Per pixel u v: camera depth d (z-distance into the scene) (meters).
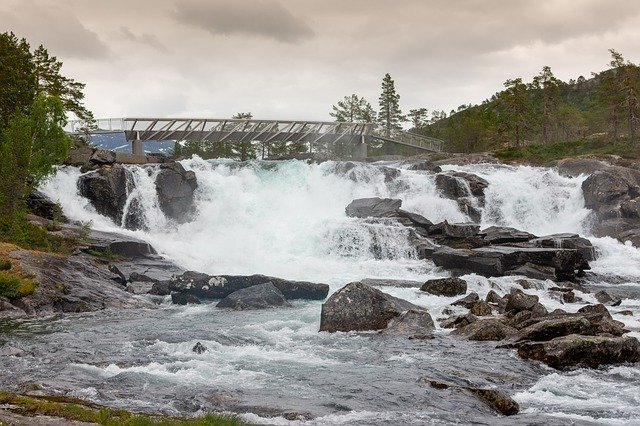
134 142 86.50
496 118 170.00
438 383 19.83
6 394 16.64
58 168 61.69
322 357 24.36
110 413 15.78
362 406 17.94
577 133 158.50
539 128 157.12
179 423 14.45
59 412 15.43
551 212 69.50
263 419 16.53
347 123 96.19
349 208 61.41
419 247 52.84
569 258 46.97
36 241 45.06
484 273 46.31
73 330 29.66
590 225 66.44
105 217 59.47
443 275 47.16
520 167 80.69
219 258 51.38
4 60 72.25
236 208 62.94
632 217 64.38
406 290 39.59
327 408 17.72
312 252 54.84
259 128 92.62
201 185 64.00
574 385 20.28
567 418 16.86
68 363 22.83
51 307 35.59
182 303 38.50
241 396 18.64
